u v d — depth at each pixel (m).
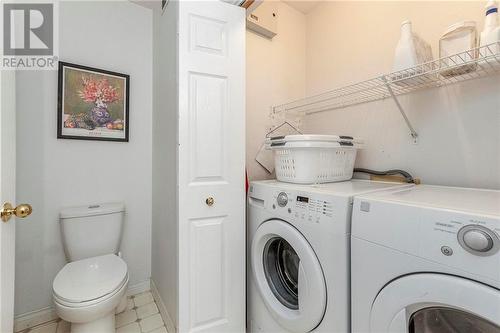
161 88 1.61
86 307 1.08
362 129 1.62
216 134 1.30
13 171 0.95
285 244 1.24
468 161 1.16
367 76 1.60
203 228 1.27
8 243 0.88
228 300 1.33
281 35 1.94
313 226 0.97
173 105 1.31
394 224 0.73
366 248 0.80
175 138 1.26
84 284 1.18
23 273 1.44
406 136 1.39
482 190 1.05
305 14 2.09
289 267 1.26
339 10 1.79
